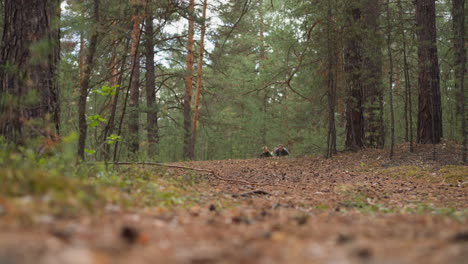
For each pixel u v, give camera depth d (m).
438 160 12.02
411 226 3.14
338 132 23.33
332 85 15.52
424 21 14.74
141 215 3.34
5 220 2.24
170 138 28.16
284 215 4.21
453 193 7.29
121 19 11.38
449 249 1.91
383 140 16.98
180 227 3.03
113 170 6.50
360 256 1.94
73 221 2.56
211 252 2.10
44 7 6.21
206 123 27.23
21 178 3.14
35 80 5.96
